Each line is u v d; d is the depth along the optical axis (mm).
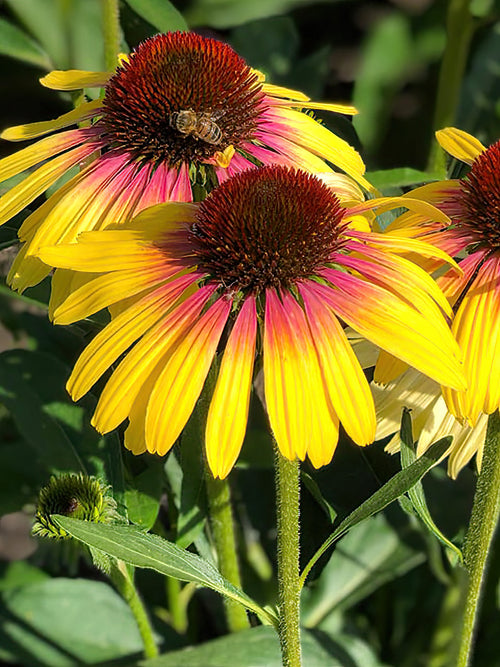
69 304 233
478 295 233
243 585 411
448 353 218
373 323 222
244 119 272
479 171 252
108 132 273
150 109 264
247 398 214
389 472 289
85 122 295
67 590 391
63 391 337
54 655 379
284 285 234
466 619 266
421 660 411
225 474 206
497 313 229
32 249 256
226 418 211
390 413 272
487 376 222
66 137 278
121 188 264
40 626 384
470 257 245
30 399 336
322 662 344
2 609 388
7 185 327
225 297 231
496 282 235
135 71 270
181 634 389
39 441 327
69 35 410
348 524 232
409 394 270
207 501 303
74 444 326
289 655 242
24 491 399
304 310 226
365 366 271
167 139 265
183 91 264
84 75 300
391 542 398
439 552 385
